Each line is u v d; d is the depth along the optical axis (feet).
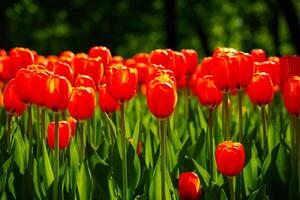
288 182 13.78
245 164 14.28
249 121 19.08
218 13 132.46
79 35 123.44
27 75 12.62
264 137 14.58
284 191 13.38
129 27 121.19
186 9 120.37
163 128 11.59
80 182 12.53
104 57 17.97
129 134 17.24
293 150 13.47
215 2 125.08
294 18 91.35
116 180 13.24
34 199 12.64
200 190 11.76
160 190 12.12
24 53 17.66
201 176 12.97
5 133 15.96
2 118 19.43
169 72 14.38
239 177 13.09
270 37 149.38
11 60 17.61
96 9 113.39
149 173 12.66
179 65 17.13
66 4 111.45
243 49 148.15
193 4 120.88
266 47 150.61
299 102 12.10
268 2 118.83
